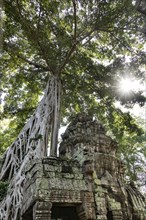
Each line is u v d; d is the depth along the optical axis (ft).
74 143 35.04
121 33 47.73
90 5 44.57
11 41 49.01
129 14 43.57
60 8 46.37
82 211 25.79
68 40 48.08
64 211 32.04
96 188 27.99
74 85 56.80
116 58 49.70
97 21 45.93
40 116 46.26
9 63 52.70
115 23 45.96
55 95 48.88
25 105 62.34
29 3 44.60
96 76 52.80
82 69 53.93
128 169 74.84
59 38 48.47
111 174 32.71
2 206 40.27
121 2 42.88
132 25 45.39
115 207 27.91
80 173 28.45
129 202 32.12
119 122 58.49
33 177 27.02
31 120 49.03
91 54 54.39
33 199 25.00
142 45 50.31
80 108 60.64
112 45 51.83
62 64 51.26
